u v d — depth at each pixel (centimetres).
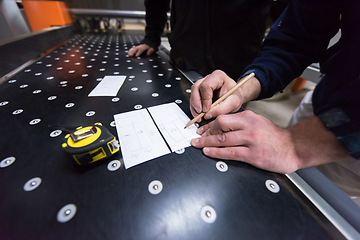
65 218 21
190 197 24
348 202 25
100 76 63
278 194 26
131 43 120
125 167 28
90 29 156
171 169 28
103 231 20
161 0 100
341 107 27
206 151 32
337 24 51
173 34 89
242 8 69
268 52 58
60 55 84
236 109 46
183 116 44
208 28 76
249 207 24
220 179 27
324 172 75
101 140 27
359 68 39
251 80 50
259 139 30
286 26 58
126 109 44
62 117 39
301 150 30
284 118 149
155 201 23
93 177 26
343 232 22
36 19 115
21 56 69
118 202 23
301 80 183
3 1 80
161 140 35
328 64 52
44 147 30
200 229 21
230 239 20
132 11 154
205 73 86
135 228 20
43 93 49
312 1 51
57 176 25
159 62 84
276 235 21
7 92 48
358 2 39
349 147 25
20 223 20
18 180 25
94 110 42
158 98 51
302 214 23
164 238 20
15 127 35
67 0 120
